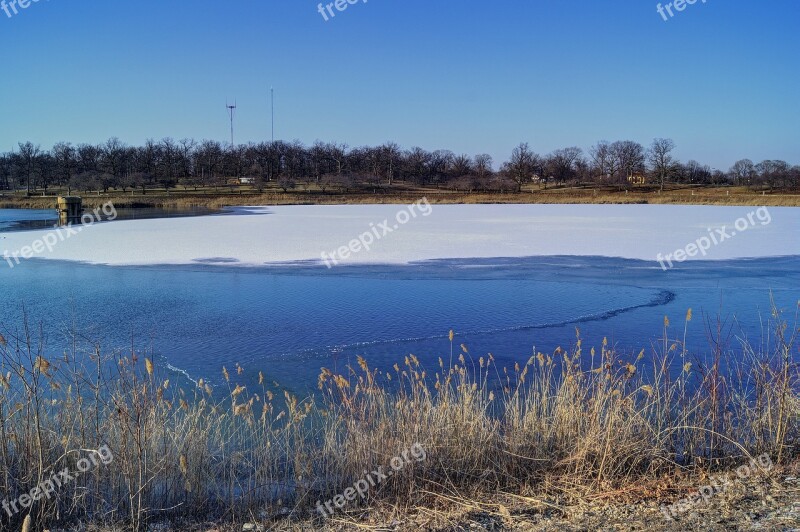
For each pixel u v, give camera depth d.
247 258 21.70
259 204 68.19
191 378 8.62
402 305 13.79
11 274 18.12
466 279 17.41
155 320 12.27
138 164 98.19
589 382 6.79
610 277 17.77
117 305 13.68
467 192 87.06
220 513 4.63
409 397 6.61
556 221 39.56
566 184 106.06
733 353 9.55
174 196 73.12
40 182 91.75
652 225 36.16
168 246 25.39
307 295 14.91
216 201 68.00
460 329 11.64
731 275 18.08
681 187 93.94
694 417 5.77
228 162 105.88
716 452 5.37
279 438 6.06
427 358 9.76
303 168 110.31
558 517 4.34
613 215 45.81
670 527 4.02
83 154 98.12
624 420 5.51
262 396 7.87
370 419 5.59
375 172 107.31
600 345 10.41
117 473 4.70
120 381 6.57
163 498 4.77
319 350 10.17
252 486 4.96
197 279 17.31
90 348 10.14
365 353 10.04
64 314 12.78
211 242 27.08
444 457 5.12
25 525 3.76
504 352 10.08
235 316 12.65
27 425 4.73
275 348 10.29
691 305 13.85
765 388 5.75
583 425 5.48
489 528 4.20
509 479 5.02
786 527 3.93
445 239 28.47
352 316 12.70
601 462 4.98
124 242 27.06
